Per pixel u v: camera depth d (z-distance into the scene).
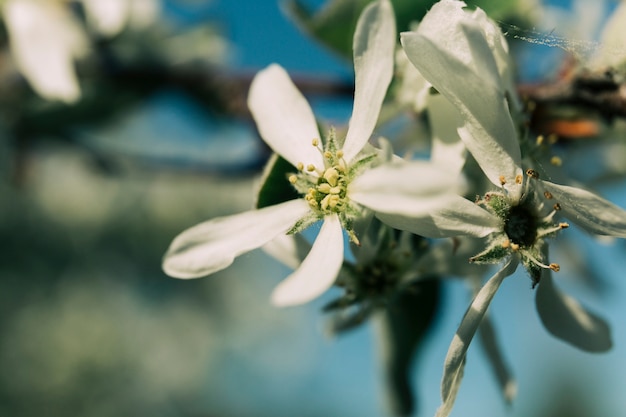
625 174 0.15
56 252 0.48
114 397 0.48
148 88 0.19
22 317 0.48
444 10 0.10
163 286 0.51
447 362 0.10
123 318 0.50
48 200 0.46
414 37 0.10
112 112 0.20
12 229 0.47
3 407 0.46
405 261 0.12
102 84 0.19
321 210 0.11
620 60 0.12
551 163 0.12
